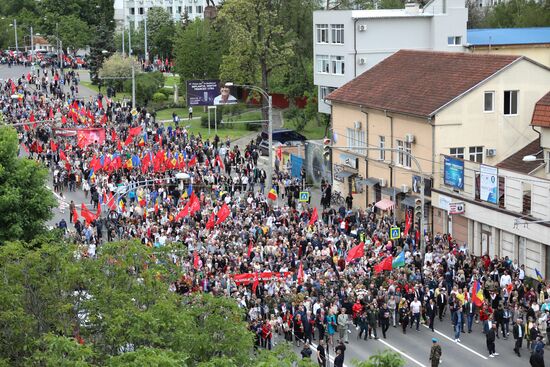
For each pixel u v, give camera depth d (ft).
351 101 385.70
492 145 341.21
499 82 338.54
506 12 643.86
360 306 248.11
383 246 296.92
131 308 168.66
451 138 337.31
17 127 530.68
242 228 314.55
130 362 145.48
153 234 305.94
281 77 588.50
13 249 182.91
